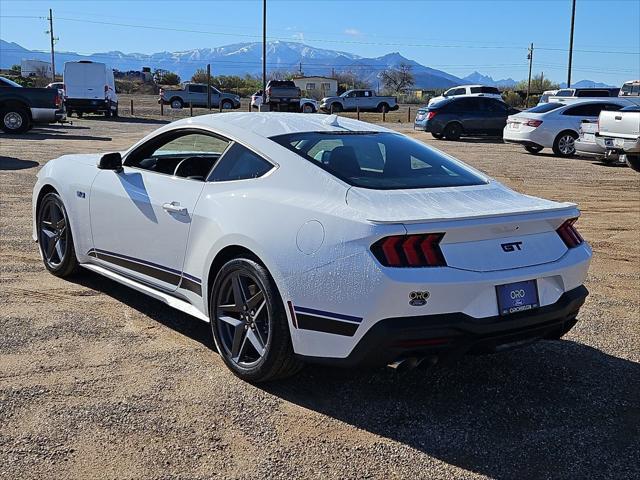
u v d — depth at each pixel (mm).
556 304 3715
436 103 24609
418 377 4086
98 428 3354
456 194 3891
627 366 4348
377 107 49625
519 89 74562
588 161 16797
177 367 4094
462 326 3354
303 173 3885
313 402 3725
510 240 3617
